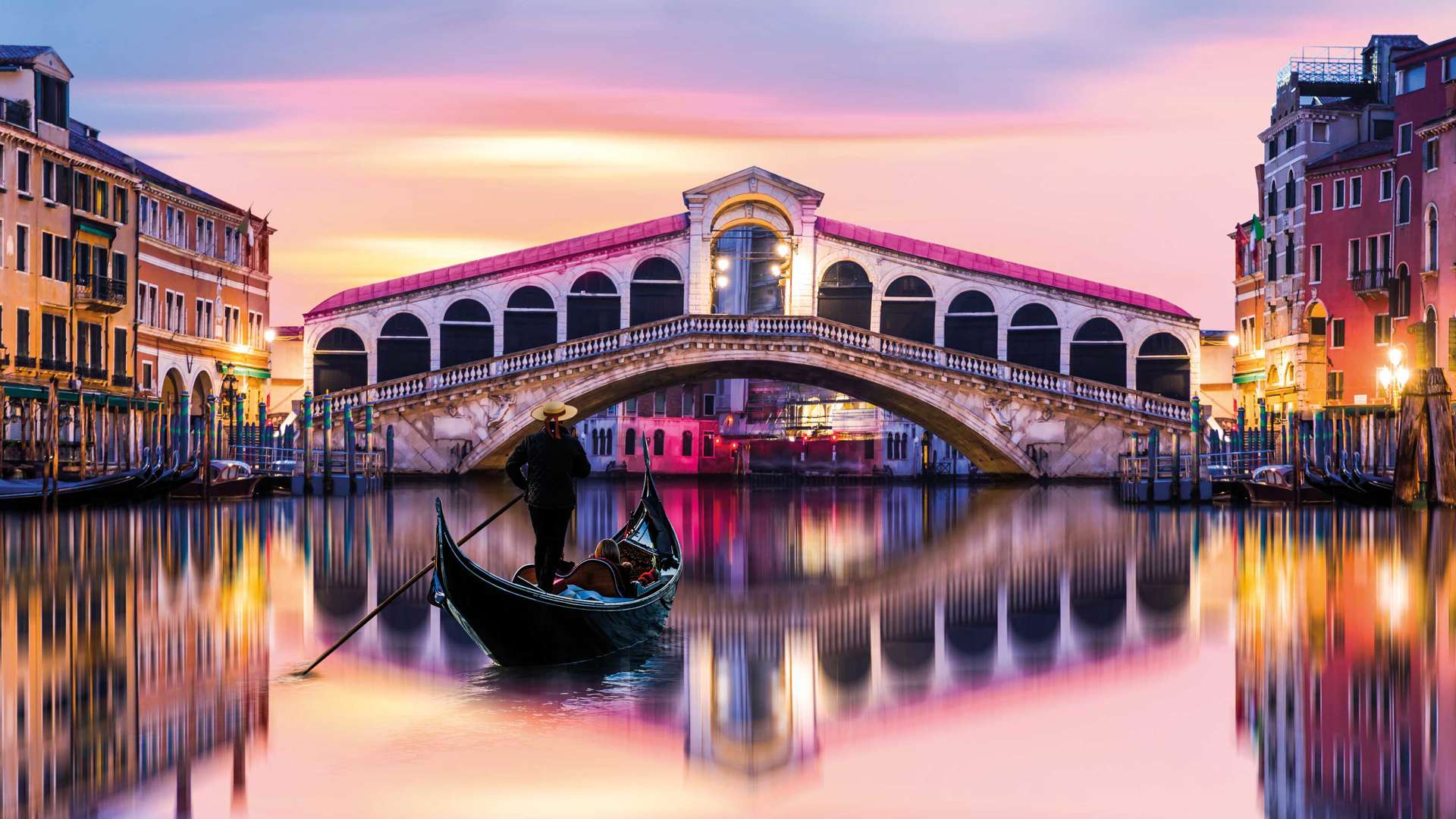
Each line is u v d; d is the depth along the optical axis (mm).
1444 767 10281
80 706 12219
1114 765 10430
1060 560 24641
